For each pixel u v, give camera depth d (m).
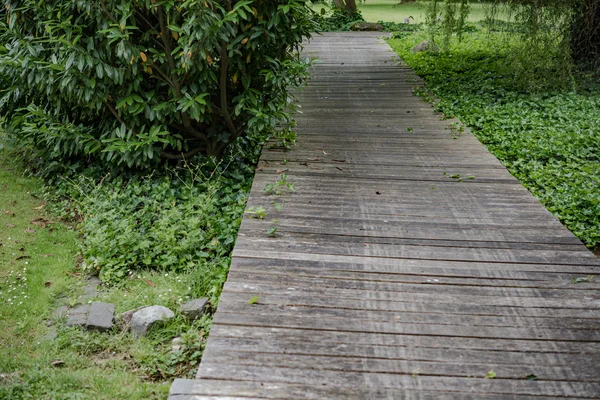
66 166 6.50
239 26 5.87
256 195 5.49
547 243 4.58
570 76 10.52
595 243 5.20
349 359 3.09
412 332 3.35
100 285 4.57
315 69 13.28
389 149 7.12
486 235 4.70
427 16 14.84
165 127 6.02
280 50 6.32
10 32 6.01
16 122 6.35
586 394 2.88
